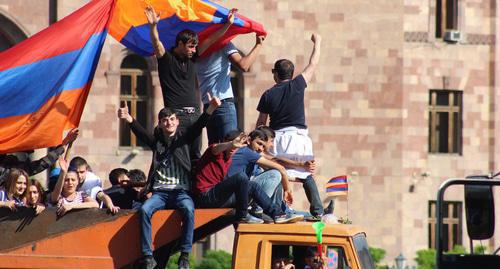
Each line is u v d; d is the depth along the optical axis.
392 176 149.25
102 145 141.25
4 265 52.19
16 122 58.22
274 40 145.25
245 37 143.62
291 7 145.75
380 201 148.88
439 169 152.25
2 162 59.25
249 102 144.25
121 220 52.97
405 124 150.75
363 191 148.62
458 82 153.12
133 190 58.88
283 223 53.53
